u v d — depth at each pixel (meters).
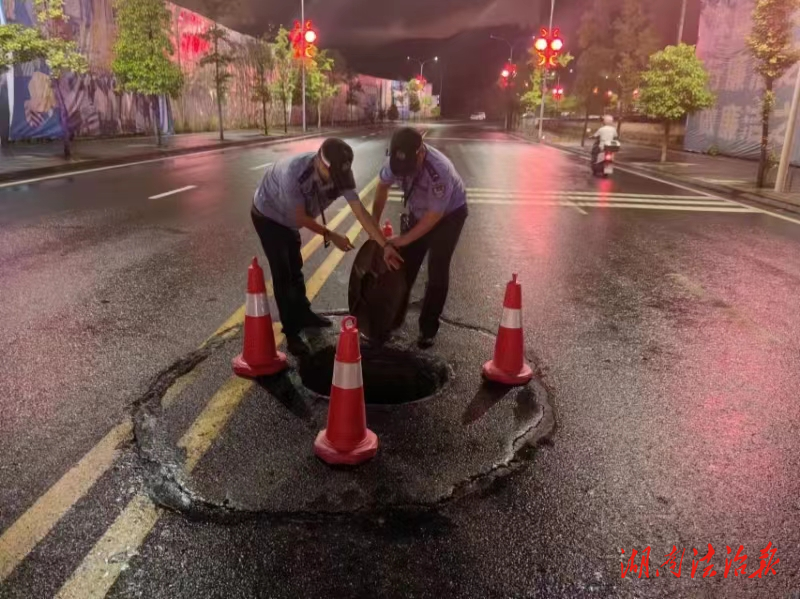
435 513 2.74
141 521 2.63
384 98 89.88
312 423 3.46
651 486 2.97
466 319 5.24
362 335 4.56
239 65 39.75
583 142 29.34
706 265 7.39
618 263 7.39
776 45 13.23
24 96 20.66
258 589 2.29
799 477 3.08
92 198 10.92
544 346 4.71
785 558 2.52
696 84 19.67
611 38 30.22
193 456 3.11
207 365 4.14
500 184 15.07
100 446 3.17
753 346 4.83
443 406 3.71
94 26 24.45
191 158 19.53
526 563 2.46
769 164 14.23
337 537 2.57
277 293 4.44
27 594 2.24
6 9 18.41
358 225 9.28
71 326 4.79
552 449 3.28
